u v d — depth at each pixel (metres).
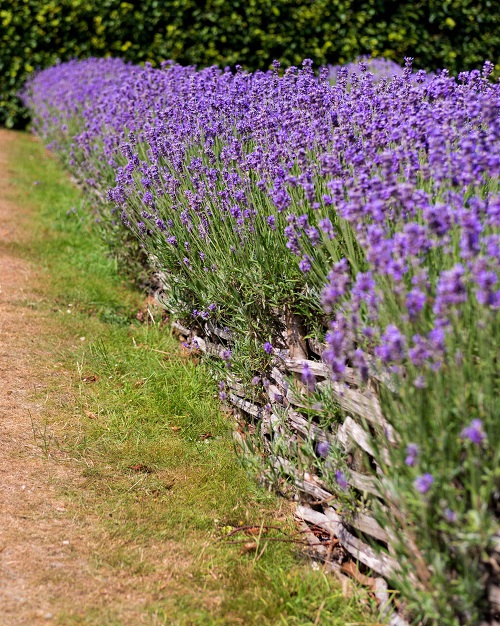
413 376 2.83
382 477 3.24
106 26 15.73
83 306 6.65
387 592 3.23
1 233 8.45
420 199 3.24
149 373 5.41
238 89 6.25
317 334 3.97
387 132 4.23
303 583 3.38
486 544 2.63
